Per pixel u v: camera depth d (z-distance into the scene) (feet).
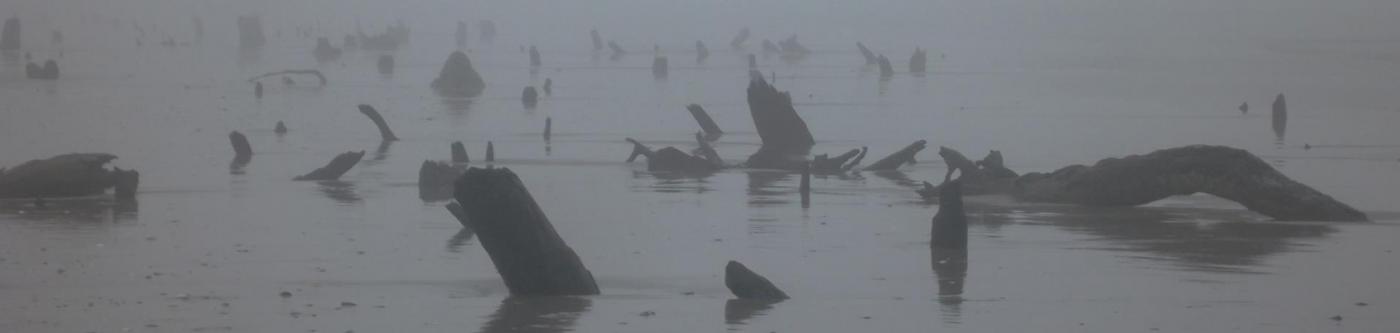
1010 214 299.58
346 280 222.07
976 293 210.79
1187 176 299.99
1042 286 216.33
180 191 344.28
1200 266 233.76
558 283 208.95
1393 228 278.26
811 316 192.75
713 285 219.00
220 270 230.89
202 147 465.06
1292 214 289.33
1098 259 241.55
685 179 372.58
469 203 205.57
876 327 185.57
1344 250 250.37
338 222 288.51
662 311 196.34
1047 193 319.68
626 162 415.85
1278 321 188.75
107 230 277.03
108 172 331.57
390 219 292.40
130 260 241.55
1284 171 388.57
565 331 182.91
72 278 222.69
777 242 264.11
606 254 251.19
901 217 296.92
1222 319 189.98
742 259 244.22
